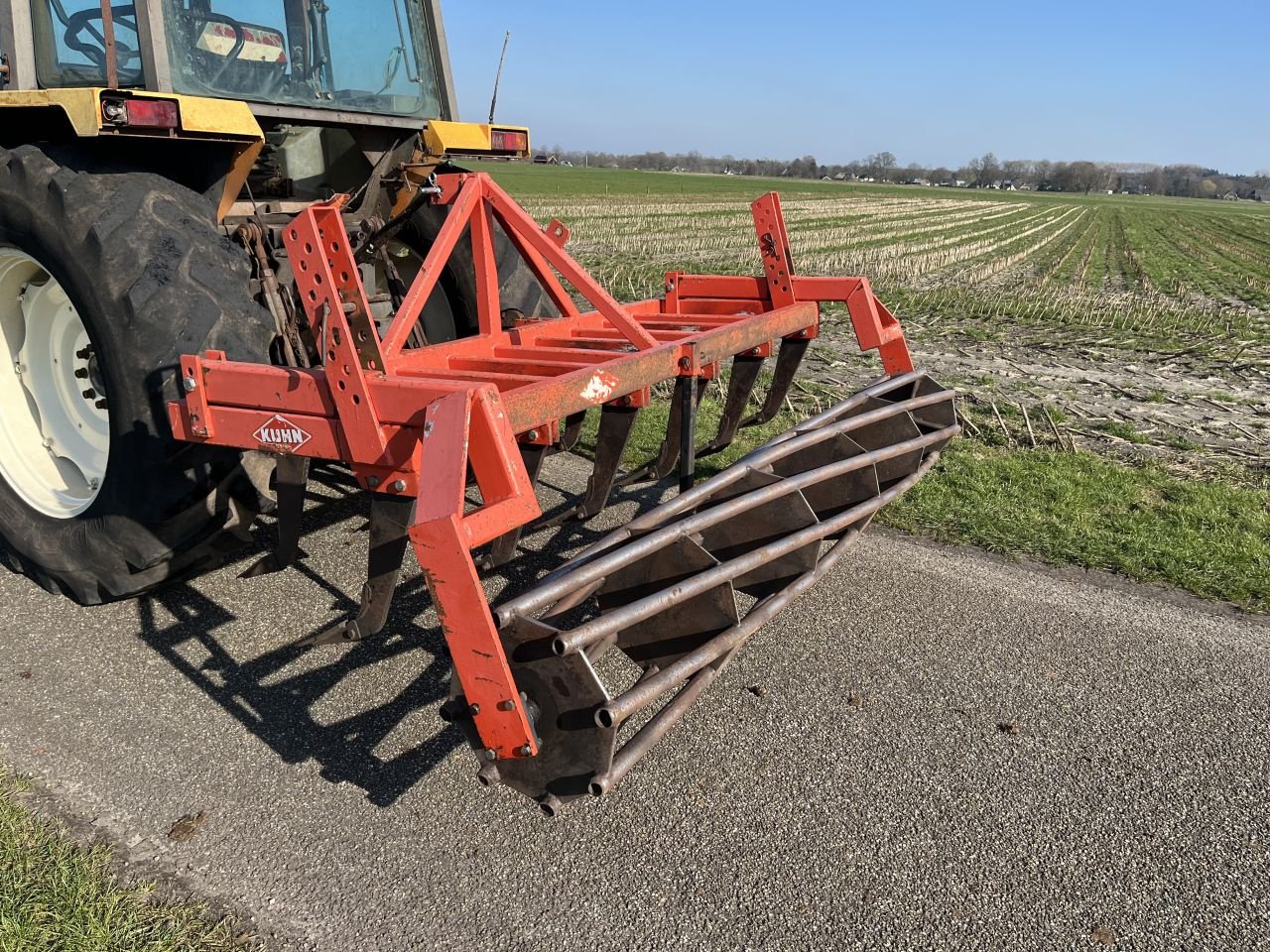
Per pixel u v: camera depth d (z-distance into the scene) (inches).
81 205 108.5
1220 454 210.8
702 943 76.0
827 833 88.3
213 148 125.2
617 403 116.5
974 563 145.9
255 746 100.3
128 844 85.2
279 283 133.8
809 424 126.8
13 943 72.8
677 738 102.3
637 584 92.5
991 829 89.0
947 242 1000.9
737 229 999.0
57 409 134.3
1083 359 341.7
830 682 113.0
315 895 80.2
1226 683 113.8
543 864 84.2
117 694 109.0
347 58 150.2
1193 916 79.2
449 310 166.6
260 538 152.4
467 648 72.0
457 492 70.9
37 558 126.4
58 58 128.8
